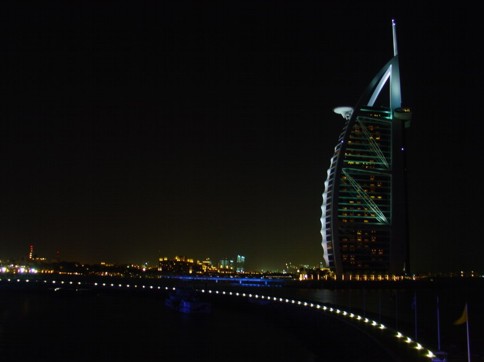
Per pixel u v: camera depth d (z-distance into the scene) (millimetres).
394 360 56531
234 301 174625
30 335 111000
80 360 86188
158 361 85188
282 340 106312
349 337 79125
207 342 103188
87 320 138625
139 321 138000
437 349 62562
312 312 104438
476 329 97375
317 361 84312
